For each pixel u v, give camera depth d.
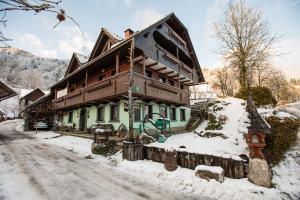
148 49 12.91
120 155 8.30
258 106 16.14
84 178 5.68
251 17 20.23
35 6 1.60
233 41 21.09
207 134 11.94
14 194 4.46
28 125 24.17
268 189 4.60
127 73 10.66
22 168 6.61
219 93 44.28
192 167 6.26
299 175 5.32
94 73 17.94
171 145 9.62
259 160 4.97
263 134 4.95
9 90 16.27
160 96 13.19
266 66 20.88
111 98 12.70
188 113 19.73
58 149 10.58
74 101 16.86
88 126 16.88
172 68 16.19
